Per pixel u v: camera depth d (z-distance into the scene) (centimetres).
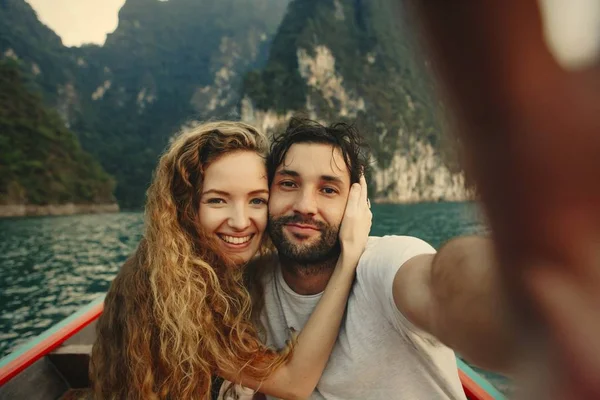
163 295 151
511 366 27
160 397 150
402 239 133
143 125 13462
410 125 9438
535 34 16
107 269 3288
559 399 21
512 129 17
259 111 9438
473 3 17
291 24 10688
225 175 157
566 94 16
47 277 3014
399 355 136
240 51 15850
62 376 284
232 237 160
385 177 8900
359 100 9675
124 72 14525
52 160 7788
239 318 155
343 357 147
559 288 20
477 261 59
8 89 7656
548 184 17
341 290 145
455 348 68
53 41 13600
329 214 150
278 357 147
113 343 170
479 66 17
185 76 15038
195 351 148
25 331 1969
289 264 159
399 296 108
